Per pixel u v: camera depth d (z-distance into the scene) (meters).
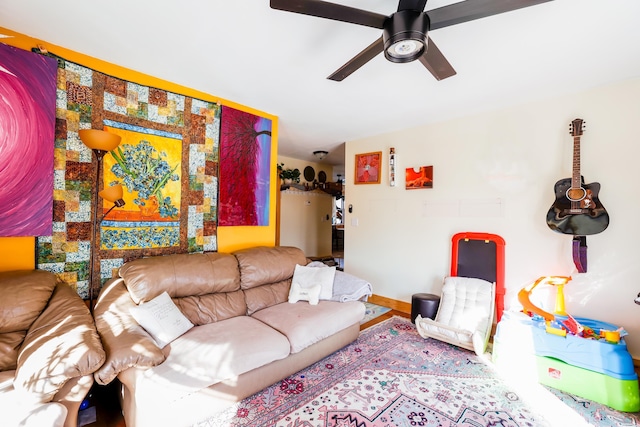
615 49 1.87
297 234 6.40
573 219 2.46
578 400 1.89
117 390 1.81
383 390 1.95
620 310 2.34
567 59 2.00
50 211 1.86
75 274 1.98
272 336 1.92
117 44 1.88
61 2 1.49
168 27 1.70
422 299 2.96
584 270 2.45
